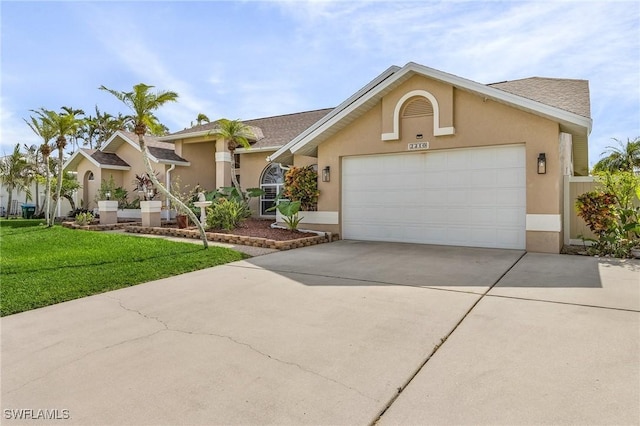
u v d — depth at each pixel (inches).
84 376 132.6
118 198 786.2
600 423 100.0
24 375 134.5
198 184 788.0
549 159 360.8
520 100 357.7
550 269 285.9
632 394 113.0
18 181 1069.1
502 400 111.9
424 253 365.7
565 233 406.0
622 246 340.8
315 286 246.2
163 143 850.8
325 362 139.0
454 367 132.9
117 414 109.7
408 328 170.1
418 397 115.0
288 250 397.4
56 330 177.9
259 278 271.7
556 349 144.6
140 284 262.2
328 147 486.6
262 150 669.9
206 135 706.2
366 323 177.5
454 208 415.5
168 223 677.3
